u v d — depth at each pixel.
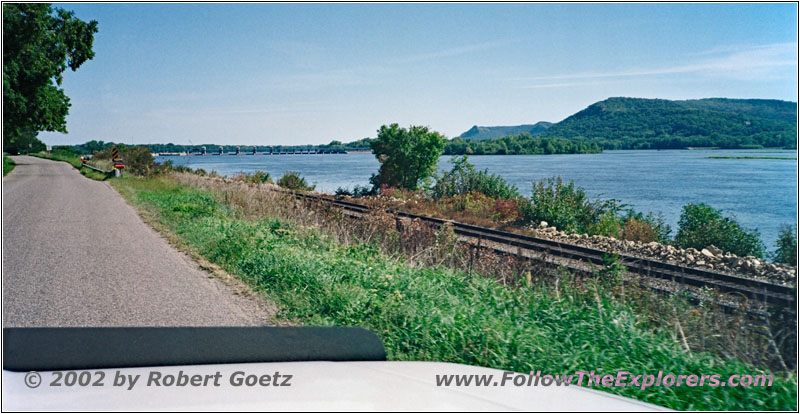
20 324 5.18
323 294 5.78
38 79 35.31
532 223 18.19
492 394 1.45
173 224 12.20
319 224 12.11
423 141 33.19
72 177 36.00
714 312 5.67
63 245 9.68
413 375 1.64
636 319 5.28
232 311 5.59
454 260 8.55
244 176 31.06
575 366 3.88
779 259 10.88
